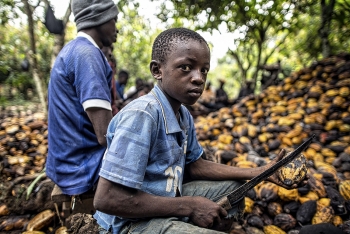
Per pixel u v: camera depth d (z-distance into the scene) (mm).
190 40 1250
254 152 3262
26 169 3111
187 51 1235
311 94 4305
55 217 2256
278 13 5051
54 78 1909
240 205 1634
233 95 14594
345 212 2164
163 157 1320
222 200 1435
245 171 1626
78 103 1861
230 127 4312
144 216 1244
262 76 6094
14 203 2371
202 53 1251
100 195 1190
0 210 2365
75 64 1835
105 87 1854
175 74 1260
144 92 5770
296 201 2195
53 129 1916
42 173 2559
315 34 6148
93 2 2029
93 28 2049
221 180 1667
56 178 1905
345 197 2346
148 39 8859
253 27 5578
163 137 1311
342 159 2973
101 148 1903
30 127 4180
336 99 3896
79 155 1874
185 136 1455
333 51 6133
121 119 1265
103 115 1789
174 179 1351
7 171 2955
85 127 1875
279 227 2109
